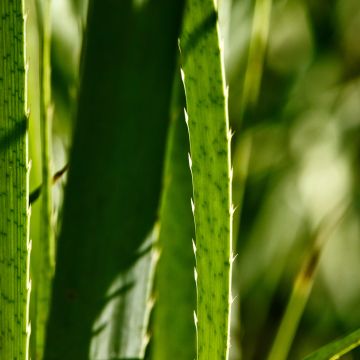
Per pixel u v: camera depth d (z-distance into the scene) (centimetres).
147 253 116
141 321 118
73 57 150
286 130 215
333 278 217
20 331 108
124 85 113
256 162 211
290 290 199
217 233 105
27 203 106
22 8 103
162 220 124
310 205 210
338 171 217
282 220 209
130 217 115
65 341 116
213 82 103
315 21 240
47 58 115
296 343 208
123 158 114
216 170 104
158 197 115
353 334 109
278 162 213
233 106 138
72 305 115
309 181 214
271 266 203
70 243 115
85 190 114
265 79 220
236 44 139
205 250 106
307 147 218
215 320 106
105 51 112
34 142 124
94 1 112
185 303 125
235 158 136
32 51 127
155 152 114
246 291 199
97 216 114
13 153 105
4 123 105
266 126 211
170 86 113
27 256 107
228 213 104
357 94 232
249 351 192
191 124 104
